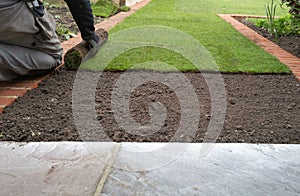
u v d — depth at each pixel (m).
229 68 2.57
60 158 1.32
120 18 4.86
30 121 1.64
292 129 1.63
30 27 2.10
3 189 1.13
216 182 1.20
